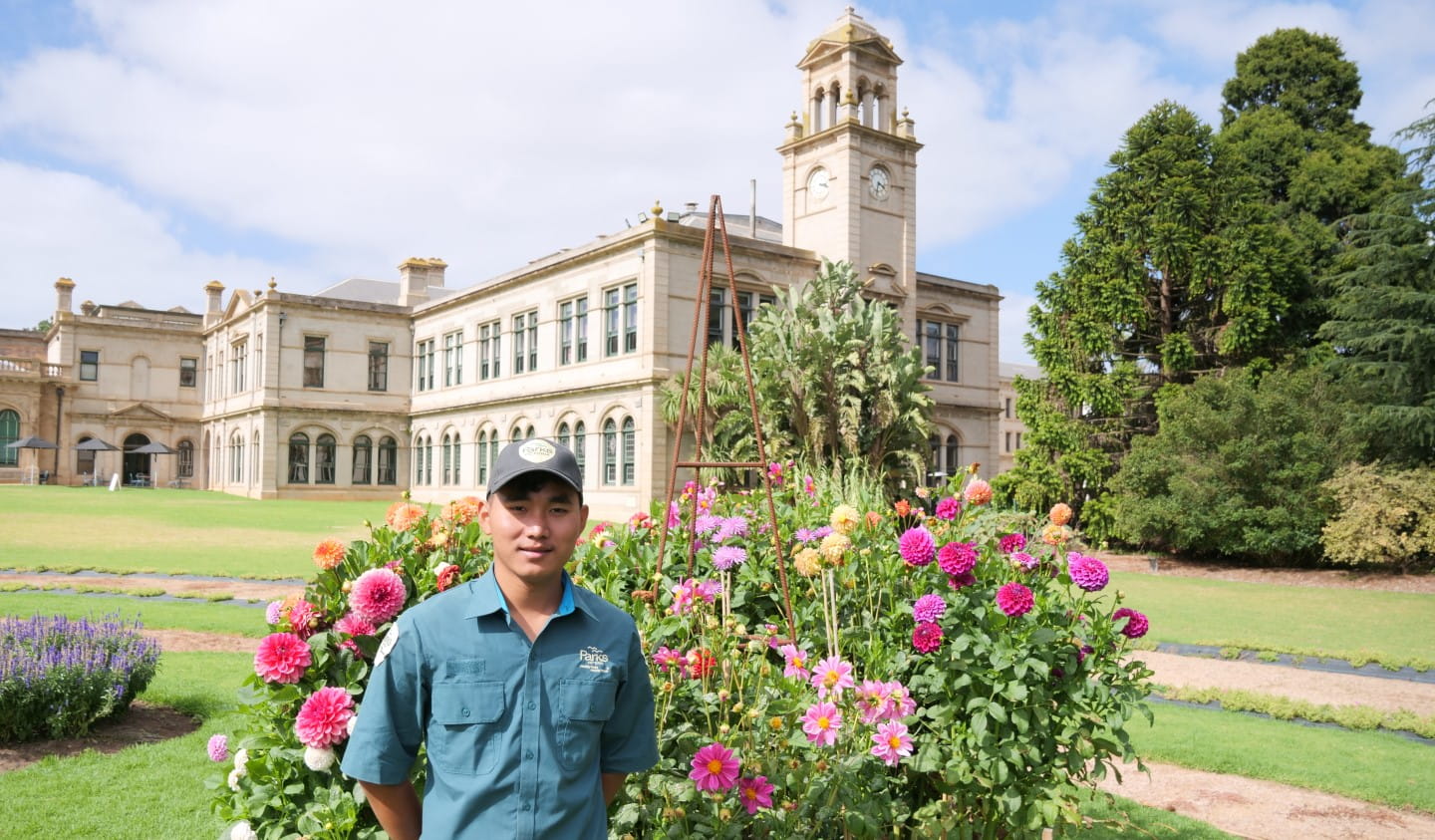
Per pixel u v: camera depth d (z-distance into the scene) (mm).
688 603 4070
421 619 2396
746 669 3891
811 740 3348
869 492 7559
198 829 5195
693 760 3213
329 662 3400
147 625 11422
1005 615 3879
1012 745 3809
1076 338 28078
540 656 2404
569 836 2330
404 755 2371
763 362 24484
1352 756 7418
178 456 56469
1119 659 4301
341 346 45281
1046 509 27859
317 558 3648
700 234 31547
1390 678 10719
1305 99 38625
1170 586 20281
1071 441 27547
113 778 5996
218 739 3816
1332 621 15078
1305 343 29469
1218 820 6039
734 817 3213
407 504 4164
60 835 5074
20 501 33219
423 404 45719
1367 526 21375
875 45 34375
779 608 5016
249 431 45406
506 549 2404
